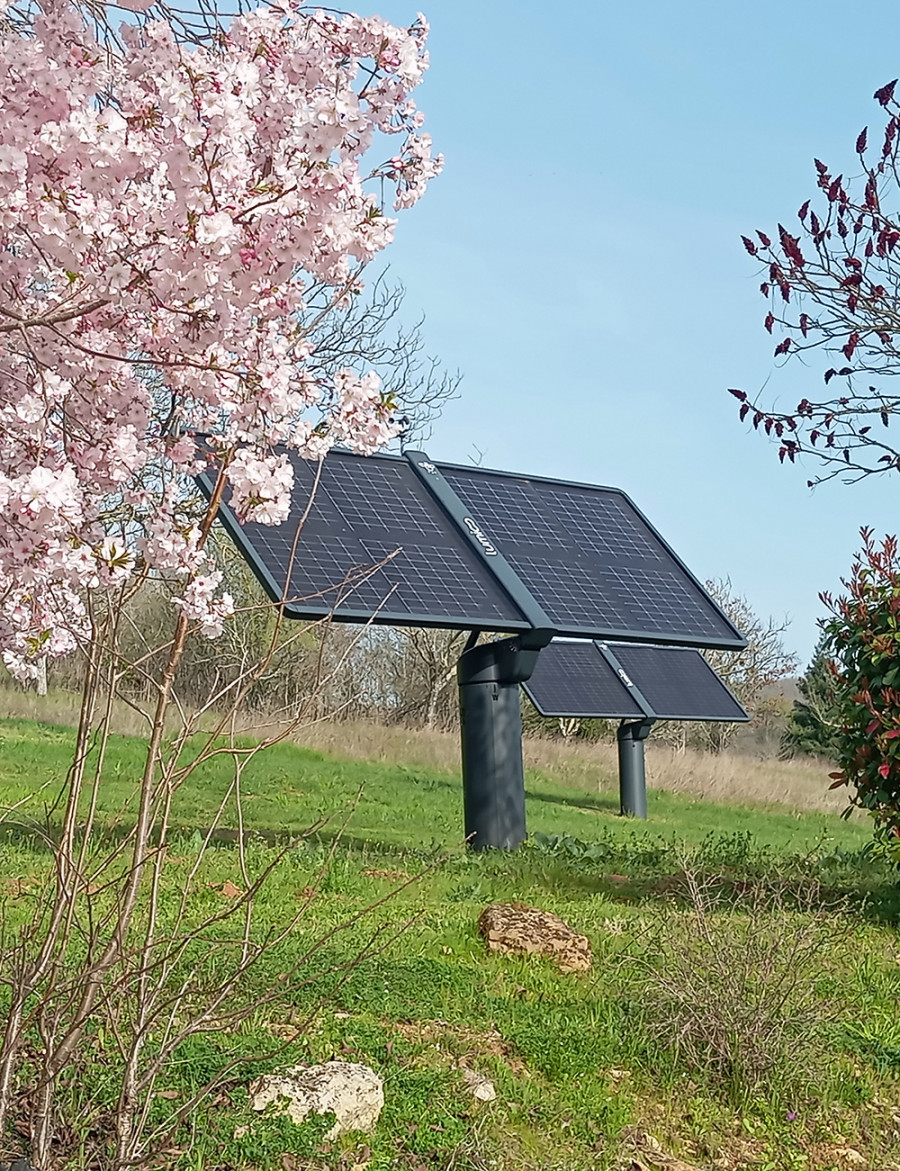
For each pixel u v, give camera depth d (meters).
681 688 20.14
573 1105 4.88
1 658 4.00
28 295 3.72
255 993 5.36
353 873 8.86
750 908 6.85
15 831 8.84
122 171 3.00
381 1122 4.41
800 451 7.39
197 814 12.68
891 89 6.85
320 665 4.07
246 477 3.52
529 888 8.96
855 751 9.37
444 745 25.17
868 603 9.48
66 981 3.86
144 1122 3.67
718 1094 5.30
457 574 10.90
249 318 3.56
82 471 3.73
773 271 7.18
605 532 13.35
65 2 3.35
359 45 3.50
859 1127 5.23
